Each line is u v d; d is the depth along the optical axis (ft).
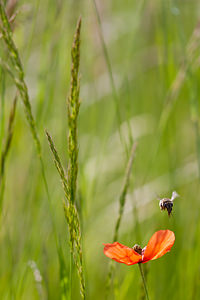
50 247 6.19
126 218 6.49
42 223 6.12
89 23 7.45
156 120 7.43
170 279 6.13
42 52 6.40
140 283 5.68
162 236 5.16
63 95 6.49
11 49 5.40
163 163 7.09
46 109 6.24
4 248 6.12
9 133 5.66
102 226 6.79
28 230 6.03
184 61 6.33
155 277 6.16
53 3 6.45
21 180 6.43
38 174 6.12
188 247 6.29
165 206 5.30
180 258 6.13
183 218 6.45
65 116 6.40
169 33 6.59
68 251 5.78
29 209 6.09
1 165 5.71
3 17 5.38
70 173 5.22
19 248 6.04
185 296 6.03
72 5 6.95
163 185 6.64
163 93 6.77
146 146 7.41
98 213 6.89
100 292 6.42
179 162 7.30
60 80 6.68
